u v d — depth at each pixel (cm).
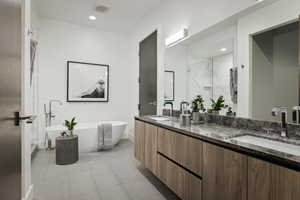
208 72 220
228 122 190
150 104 334
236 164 116
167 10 293
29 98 184
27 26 176
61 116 382
